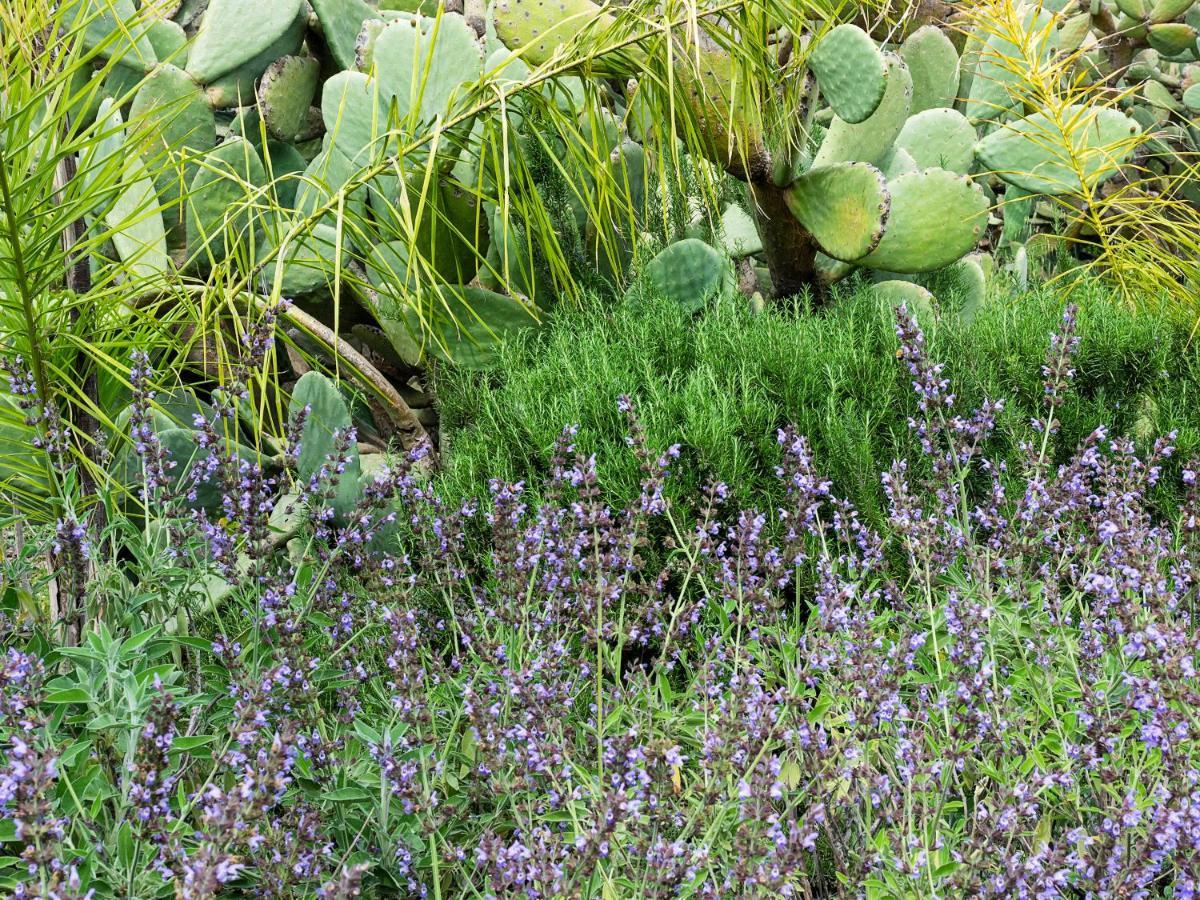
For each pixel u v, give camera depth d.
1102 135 5.46
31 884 1.75
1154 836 2.04
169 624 3.16
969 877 2.05
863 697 2.36
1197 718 2.21
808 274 4.96
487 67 4.62
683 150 4.71
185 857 1.89
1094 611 2.83
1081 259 6.34
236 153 4.59
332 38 5.38
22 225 2.54
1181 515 3.24
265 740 2.45
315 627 2.92
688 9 2.98
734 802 2.22
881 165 5.21
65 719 2.37
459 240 4.66
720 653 2.86
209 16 5.14
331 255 4.47
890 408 3.77
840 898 2.22
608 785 2.25
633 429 2.77
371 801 2.43
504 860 2.04
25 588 2.87
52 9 2.87
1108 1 7.90
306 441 3.60
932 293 4.84
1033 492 3.01
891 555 3.44
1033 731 2.57
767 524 3.47
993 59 5.91
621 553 2.79
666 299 4.38
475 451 3.81
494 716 2.38
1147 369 3.91
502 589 2.95
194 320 3.11
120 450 3.47
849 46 4.05
